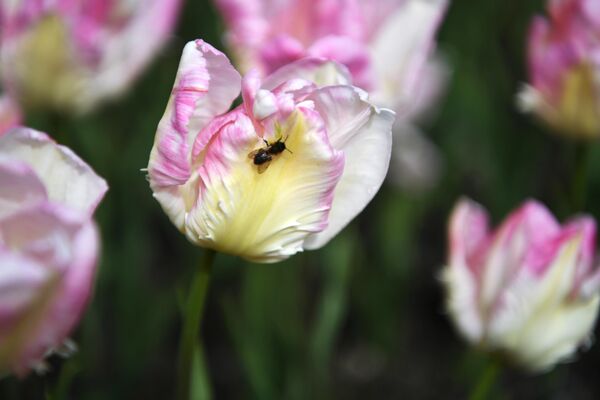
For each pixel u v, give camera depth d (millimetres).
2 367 521
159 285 1171
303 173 589
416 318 1221
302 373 896
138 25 796
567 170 1228
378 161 595
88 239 512
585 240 694
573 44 805
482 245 720
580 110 817
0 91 948
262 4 768
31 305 508
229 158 585
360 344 1163
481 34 1251
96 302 917
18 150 541
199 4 1188
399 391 1120
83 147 945
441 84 1122
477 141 1236
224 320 1136
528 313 700
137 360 932
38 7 766
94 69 790
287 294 925
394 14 787
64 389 667
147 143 1018
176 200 590
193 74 568
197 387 709
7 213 518
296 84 585
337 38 731
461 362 1039
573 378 1086
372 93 745
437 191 1236
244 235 595
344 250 894
